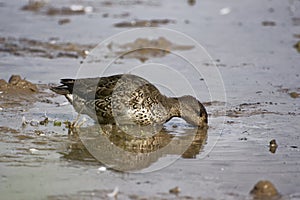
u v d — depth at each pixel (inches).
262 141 1014.4
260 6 2351.1
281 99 1264.8
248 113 1167.0
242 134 1050.1
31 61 1513.3
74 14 2140.7
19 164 894.4
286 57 1630.2
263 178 863.1
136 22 1998.0
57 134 1026.1
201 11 2245.3
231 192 813.9
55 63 1504.7
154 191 811.4
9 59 1523.1
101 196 792.9
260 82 1391.5
